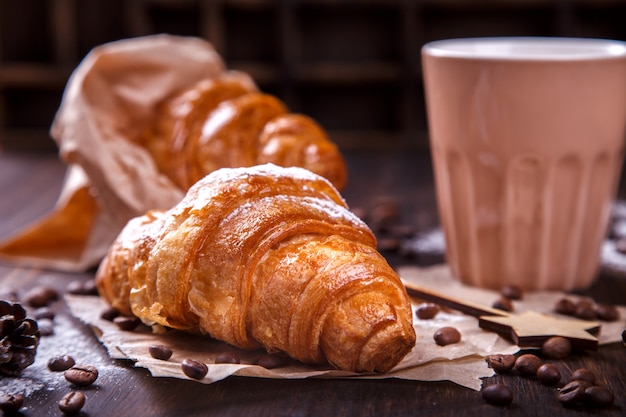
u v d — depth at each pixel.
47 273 0.64
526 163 0.58
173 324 0.50
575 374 0.49
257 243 0.49
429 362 0.50
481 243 0.60
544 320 0.54
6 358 0.50
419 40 1.08
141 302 0.51
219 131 0.64
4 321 0.50
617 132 0.58
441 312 0.56
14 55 1.08
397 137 1.08
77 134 0.63
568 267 0.60
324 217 0.50
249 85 0.69
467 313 0.55
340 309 0.48
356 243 0.50
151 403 0.48
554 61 0.56
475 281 0.60
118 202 0.63
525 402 0.48
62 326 0.55
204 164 0.64
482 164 0.58
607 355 0.52
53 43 1.07
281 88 1.06
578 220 0.59
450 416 0.47
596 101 0.57
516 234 0.59
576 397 0.47
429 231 0.71
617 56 0.56
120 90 0.66
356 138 1.08
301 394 0.48
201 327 0.50
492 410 0.47
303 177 0.52
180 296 0.49
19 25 1.08
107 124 0.65
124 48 0.67
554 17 1.05
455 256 0.61
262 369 0.49
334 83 1.08
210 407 0.47
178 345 0.52
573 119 0.57
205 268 0.49
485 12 1.07
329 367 0.49
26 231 0.67
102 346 0.53
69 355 0.52
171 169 0.65
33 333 0.51
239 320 0.49
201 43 0.71
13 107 1.09
